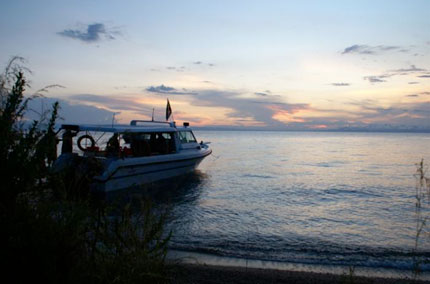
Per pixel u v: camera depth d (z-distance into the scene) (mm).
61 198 3025
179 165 16484
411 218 11219
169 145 16688
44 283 2461
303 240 8562
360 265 6656
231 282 5309
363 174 25422
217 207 12617
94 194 12023
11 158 2719
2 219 2520
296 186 18891
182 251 7215
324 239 8680
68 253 2695
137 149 13938
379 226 10156
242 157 44031
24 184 2764
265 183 19859
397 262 6848
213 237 8531
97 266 3104
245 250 7566
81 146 12656
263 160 38906
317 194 16359
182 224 9555
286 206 13234
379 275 6102
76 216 2920
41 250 2506
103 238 3436
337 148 76000
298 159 41438
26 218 2627
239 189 17328
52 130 3006
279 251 7570
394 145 95688
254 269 6117
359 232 9445
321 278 5668
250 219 10844
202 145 21750
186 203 13109
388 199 15109
